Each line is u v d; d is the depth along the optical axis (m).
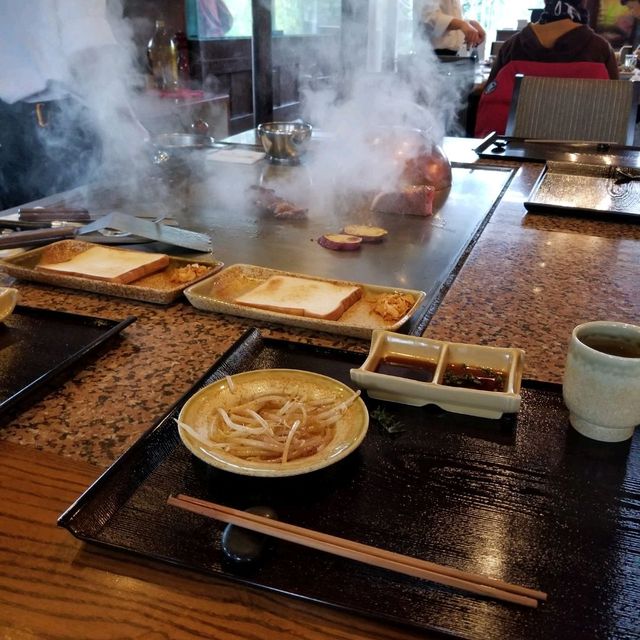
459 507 0.66
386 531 0.63
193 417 0.74
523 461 0.74
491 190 2.04
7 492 0.69
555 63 3.65
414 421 0.81
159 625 0.54
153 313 1.15
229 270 1.22
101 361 0.97
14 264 1.27
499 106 3.82
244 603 0.56
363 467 0.72
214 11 4.33
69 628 0.54
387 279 1.30
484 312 1.16
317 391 0.80
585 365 0.74
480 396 0.78
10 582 0.58
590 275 1.35
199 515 0.65
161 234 1.39
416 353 0.91
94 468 0.73
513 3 8.73
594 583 0.57
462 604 0.55
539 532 0.63
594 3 7.39
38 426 0.81
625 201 1.87
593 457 0.74
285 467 0.64
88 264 1.29
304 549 0.61
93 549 0.62
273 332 1.08
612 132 2.84
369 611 0.54
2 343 1.00
